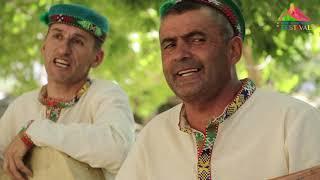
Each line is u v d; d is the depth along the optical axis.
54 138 3.54
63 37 3.98
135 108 11.85
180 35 2.94
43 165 3.62
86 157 3.57
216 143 2.96
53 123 3.63
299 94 10.84
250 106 3.00
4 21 9.52
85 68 4.03
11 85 11.03
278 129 2.88
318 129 2.85
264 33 5.59
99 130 3.66
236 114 2.98
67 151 3.55
